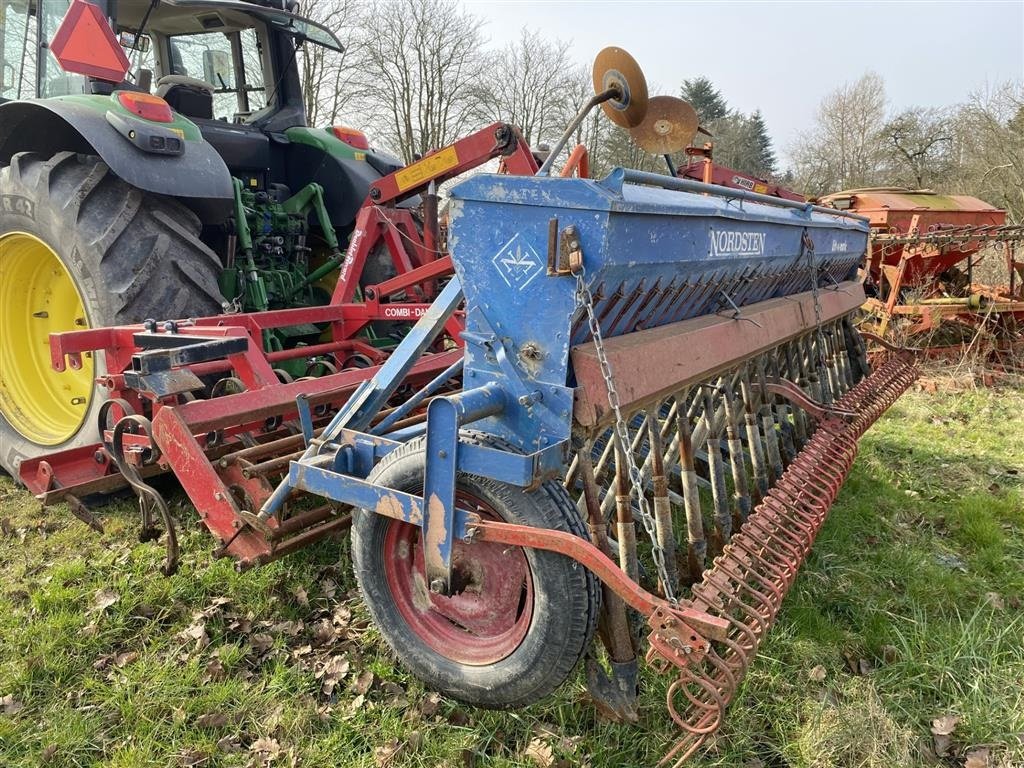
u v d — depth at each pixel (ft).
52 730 7.28
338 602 9.53
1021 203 51.72
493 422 6.86
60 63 11.05
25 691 7.84
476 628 7.30
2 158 13.55
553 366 6.43
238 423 9.00
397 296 15.01
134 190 11.19
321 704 7.84
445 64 82.64
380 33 80.59
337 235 16.87
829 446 10.48
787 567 7.71
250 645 8.67
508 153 12.79
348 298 13.50
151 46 15.98
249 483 8.49
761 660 8.38
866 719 7.39
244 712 7.62
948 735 7.55
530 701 6.82
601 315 6.94
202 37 16.07
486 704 7.09
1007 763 7.15
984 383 22.04
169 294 11.18
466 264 6.75
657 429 7.89
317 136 15.97
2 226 12.12
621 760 7.00
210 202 11.69
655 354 7.11
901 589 10.25
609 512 8.80
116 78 11.68
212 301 11.78
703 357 8.05
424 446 6.89
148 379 8.09
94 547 10.80
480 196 6.50
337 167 15.88
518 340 6.60
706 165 18.29
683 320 8.61
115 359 9.89
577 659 6.50
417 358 8.17
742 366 10.21
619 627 6.70
